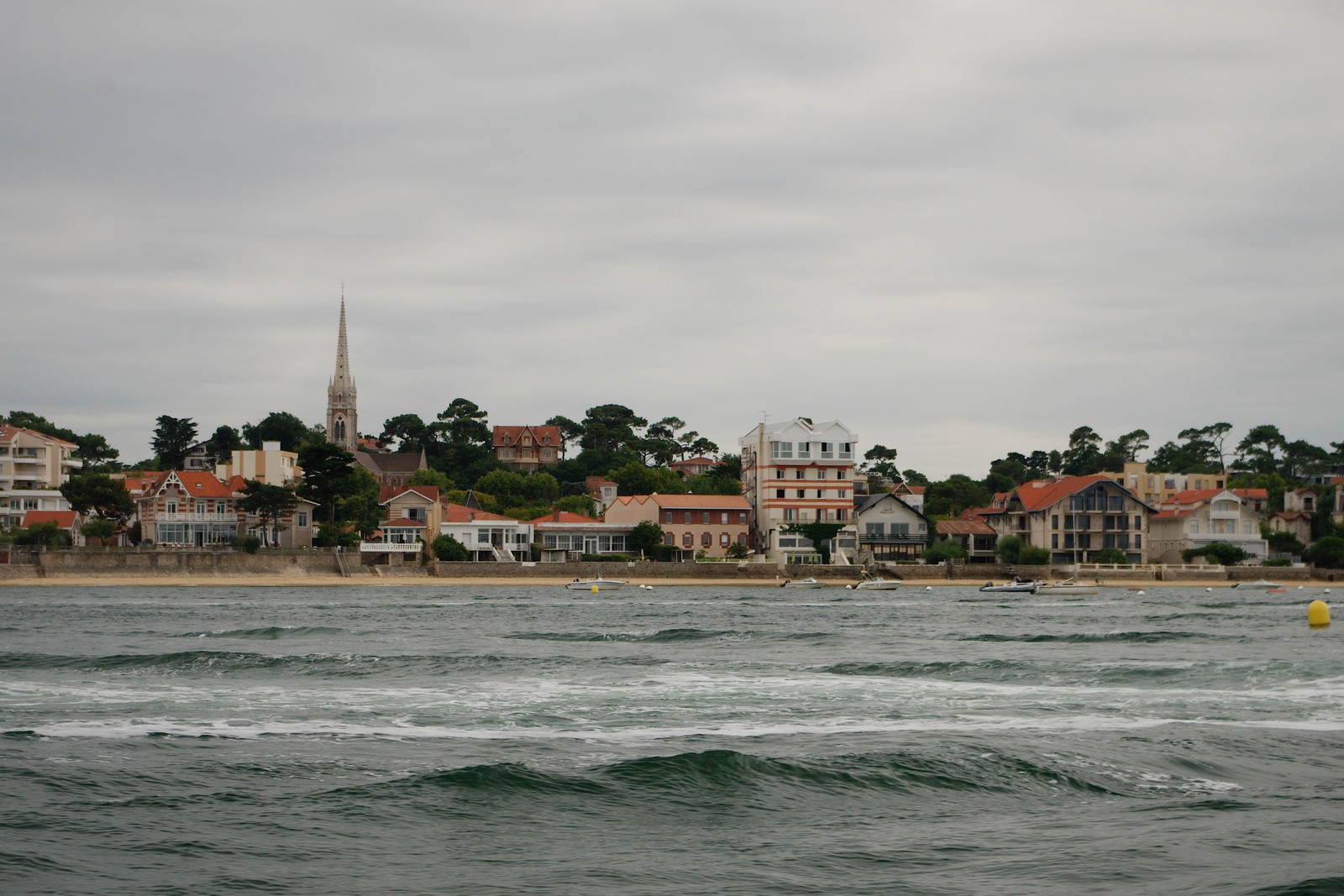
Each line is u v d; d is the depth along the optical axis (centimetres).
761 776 2456
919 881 1845
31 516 13950
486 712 3381
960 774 2486
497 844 2045
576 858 1972
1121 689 3859
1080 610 8969
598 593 11350
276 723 3159
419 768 2550
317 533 13462
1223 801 2300
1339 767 2575
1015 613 8500
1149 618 7881
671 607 9019
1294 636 6206
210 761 2603
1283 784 2431
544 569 12850
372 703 3559
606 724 3181
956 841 2058
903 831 2128
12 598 9550
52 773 2448
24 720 3175
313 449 13338
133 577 11788
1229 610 8931
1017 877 1859
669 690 3862
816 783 2420
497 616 7838
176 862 1914
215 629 6419
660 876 1878
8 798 2252
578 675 4291
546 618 7612
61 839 2016
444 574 12638
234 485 14012
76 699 3606
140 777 2439
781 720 3244
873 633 6412
